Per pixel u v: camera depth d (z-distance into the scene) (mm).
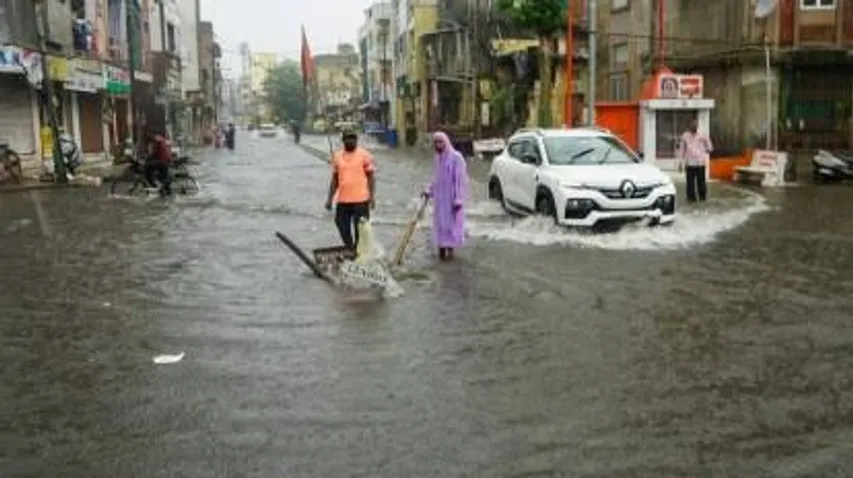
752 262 11602
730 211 17422
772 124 27891
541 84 36938
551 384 6582
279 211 18078
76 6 34312
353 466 5129
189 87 75312
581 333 8031
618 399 6246
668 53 33594
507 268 11242
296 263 11773
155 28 54406
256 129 117812
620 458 5219
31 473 5082
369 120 96250
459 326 8297
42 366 7160
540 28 35219
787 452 5297
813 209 17891
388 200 20328
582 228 14070
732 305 9117
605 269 11125
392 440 5520
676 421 5812
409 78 68438
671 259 11836
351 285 10094
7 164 24922
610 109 28156
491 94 47719
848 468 5059
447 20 56531
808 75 27766
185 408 6137
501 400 6238
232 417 5953
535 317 8633
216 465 5168
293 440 5535
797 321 8430
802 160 27141
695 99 26266
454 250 12680
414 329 8195
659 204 14219
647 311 8875
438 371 6918
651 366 7020
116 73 37062
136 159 23750
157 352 7531
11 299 9695
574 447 5391
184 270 11336
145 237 14391
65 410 6125
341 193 11773
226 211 18172
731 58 28859
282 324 8438
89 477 5023
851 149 27578
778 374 6789
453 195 11914
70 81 30266
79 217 17297
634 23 36719
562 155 15117
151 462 5223
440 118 57969
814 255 12172
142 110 43531
